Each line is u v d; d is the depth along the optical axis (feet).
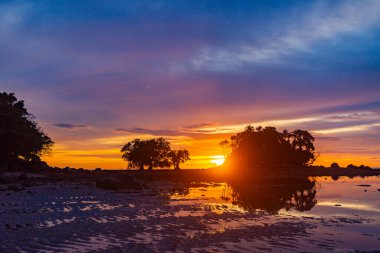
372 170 433.89
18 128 224.53
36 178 191.62
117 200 96.58
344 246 45.80
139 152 366.63
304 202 96.58
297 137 404.98
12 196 101.40
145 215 68.95
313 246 45.47
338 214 73.36
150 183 178.19
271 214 72.13
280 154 392.88
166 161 381.19
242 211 76.59
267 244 45.96
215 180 213.25
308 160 406.41
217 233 52.06
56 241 46.11
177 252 41.42
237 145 409.28
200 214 70.85
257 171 351.05
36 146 236.22
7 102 240.53
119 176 139.23
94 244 44.83
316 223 61.41
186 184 173.37
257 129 406.62
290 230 54.80
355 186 169.89
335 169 414.41
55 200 94.38
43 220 62.13
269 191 135.64
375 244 46.96
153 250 42.06
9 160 243.81
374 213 74.90
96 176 219.41
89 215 68.39
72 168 290.56
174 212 73.56
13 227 54.65
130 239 47.73
